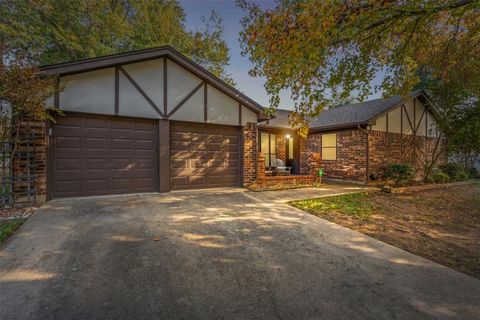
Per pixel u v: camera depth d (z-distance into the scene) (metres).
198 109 7.61
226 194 7.20
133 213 4.88
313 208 5.72
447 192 8.55
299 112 5.18
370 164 10.35
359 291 2.33
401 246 3.55
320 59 4.07
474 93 9.16
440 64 5.84
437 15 4.30
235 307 2.05
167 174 7.12
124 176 6.69
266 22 4.06
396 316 1.97
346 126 10.75
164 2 15.32
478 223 4.81
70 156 6.04
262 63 4.73
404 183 9.72
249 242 3.52
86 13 11.16
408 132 11.98
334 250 3.32
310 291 2.31
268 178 8.89
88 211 4.95
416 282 2.53
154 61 6.96
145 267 2.70
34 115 5.14
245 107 8.45
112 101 6.41
